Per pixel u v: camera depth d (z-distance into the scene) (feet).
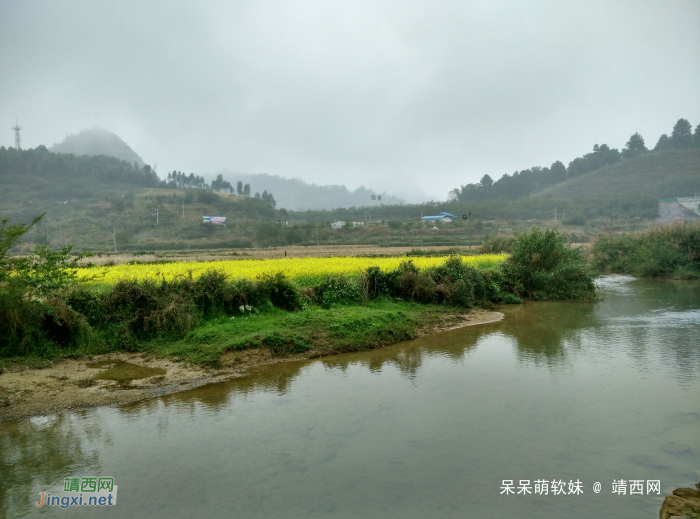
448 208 377.50
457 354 33.58
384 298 50.34
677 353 32.99
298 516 13.91
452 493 15.23
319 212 479.00
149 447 18.65
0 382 25.61
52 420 21.33
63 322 31.83
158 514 14.07
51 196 557.33
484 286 58.65
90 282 42.45
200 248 268.82
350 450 18.31
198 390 25.62
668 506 14.07
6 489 15.65
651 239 103.45
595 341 37.09
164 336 34.40
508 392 25.03
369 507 14.40
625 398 23.90
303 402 23.77
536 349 34.71
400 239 247.70
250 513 14.08
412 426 20.62
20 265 30.55
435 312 49.01
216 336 33.50
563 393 24.79
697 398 23.85
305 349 33.58
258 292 41.37
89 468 16.96
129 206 440.45
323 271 60.23
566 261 63.87
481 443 18.88
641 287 76.64
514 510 14.23
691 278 88.48
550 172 582.76
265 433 19.97
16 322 29.86
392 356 33.24
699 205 287.48
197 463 17.30
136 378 27.48
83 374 27.91
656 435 19.52
